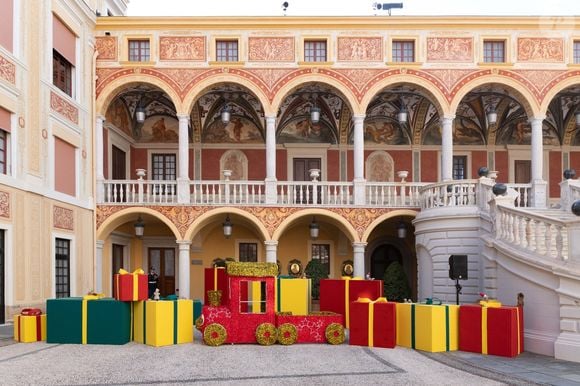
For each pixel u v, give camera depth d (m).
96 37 21.50
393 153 26.00
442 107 21.34
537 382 9.32
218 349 12.48
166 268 25.02
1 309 15.49
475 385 9.08
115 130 23.47
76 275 19.58
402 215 21.23
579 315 11.58
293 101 24.50
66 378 9.42
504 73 21.39
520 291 13.45
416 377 9.60
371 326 12.95
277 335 13.05
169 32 21.48
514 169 26.12
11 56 15.92
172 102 23.52
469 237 17.80
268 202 21.22
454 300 17.89
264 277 13.34
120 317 13.15
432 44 21.52
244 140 25.75
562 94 23.66
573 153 26.02
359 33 21.53
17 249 16.03
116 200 21.67
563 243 13.16
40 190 17.25
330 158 25.81
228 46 21.72
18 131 16.27
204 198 21.77
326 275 22.16
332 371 10.05
